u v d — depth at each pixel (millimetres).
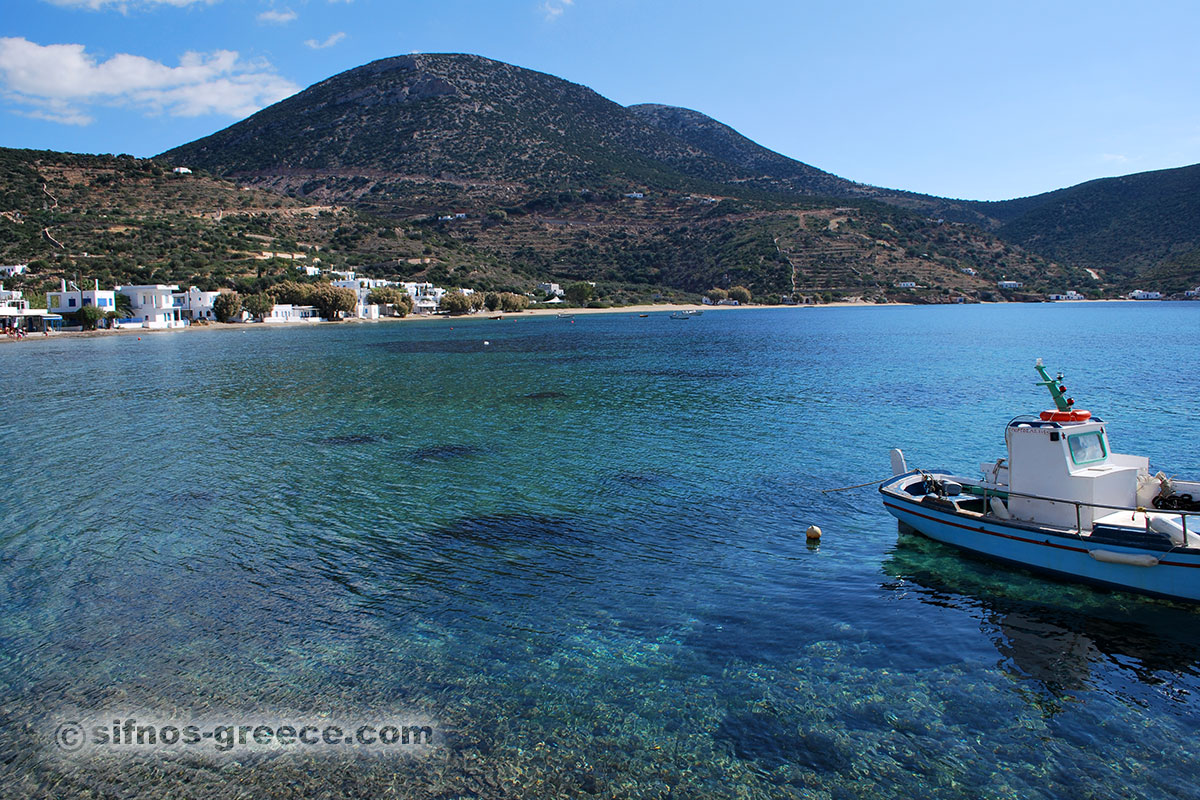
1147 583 15266
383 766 10539
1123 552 15383
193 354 80500
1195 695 12195
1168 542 14898
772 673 12844
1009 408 39812
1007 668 13016
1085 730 11273
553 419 38125
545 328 131500
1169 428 33344
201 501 23688
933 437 32250
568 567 17719
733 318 166750
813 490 24203
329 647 13891
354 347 89375
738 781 10156
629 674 12844
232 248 171000
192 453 30891
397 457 29703
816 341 93500
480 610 15375
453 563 18047
